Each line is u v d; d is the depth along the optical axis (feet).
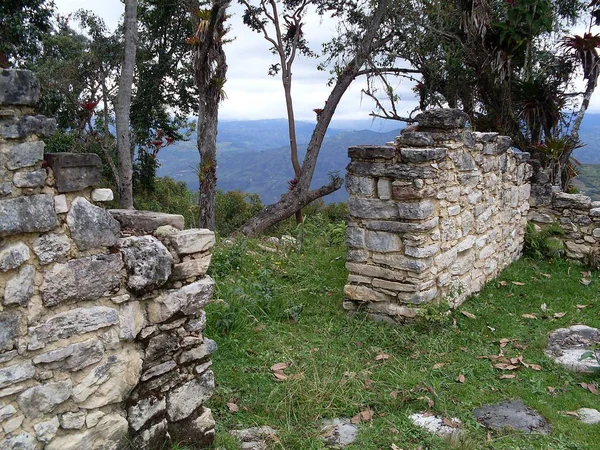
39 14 36.29
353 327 17.84
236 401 13.05
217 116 35.73
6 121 7.55
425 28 40.50
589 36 32.76
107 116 50.57
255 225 39.09
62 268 8.45
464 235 20.65
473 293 21.81
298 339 16.69
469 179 20.58
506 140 24.11
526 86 34.09
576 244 27.48
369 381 14.17
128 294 9.54
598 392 14.28
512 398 13.88
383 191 17.75
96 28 48.98
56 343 8.44
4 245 7.71
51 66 45.34
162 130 59.98
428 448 11.49
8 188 7.66
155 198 59.72
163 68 54.95
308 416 12.44
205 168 35.76
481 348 16.83
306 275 23.43
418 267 17.42
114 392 9.33
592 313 20.22
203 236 10.85
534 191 28.73
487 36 37.86
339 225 32.63
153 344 10.06
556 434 12.21
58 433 8.53
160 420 10.23
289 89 42.24
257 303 18.86
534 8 33.78
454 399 13.71
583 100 34.19
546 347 17.15
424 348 16.39
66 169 8.40
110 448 9.27
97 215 8.96
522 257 28.17
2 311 7.77
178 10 51.96
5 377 7.77
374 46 41.93
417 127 19.08
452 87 41.60
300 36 46.57
